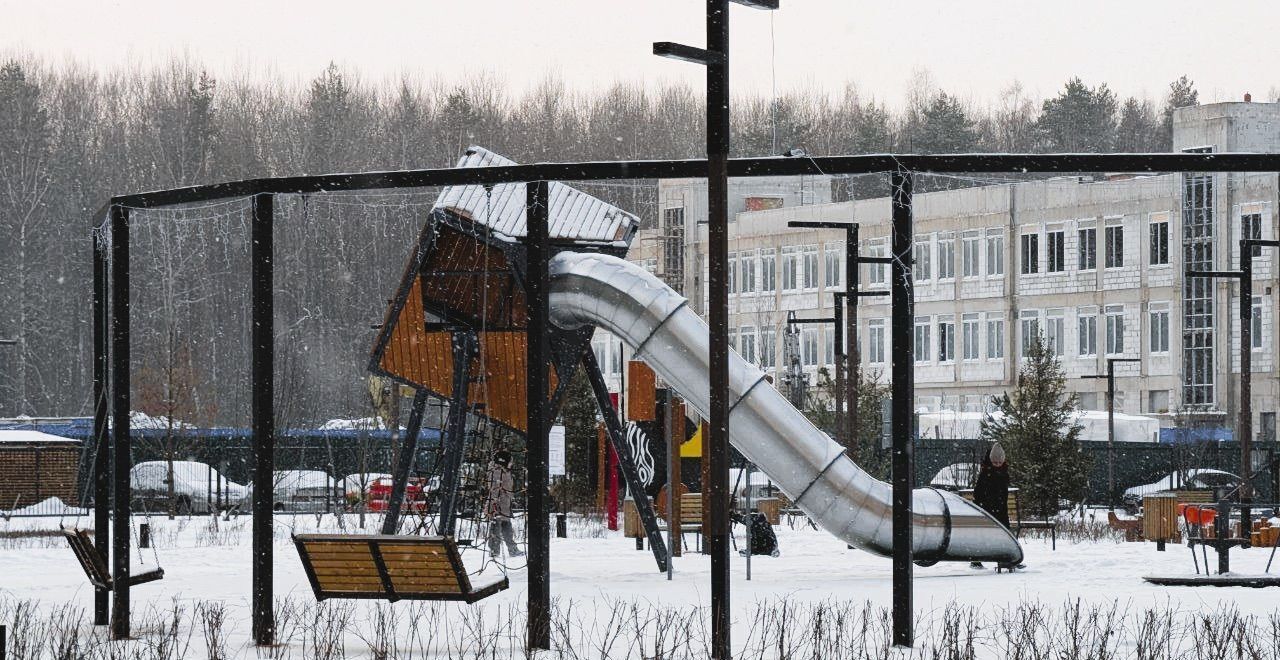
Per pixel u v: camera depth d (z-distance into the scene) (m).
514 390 52.00
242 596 44.50
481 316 52.44
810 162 31.48
